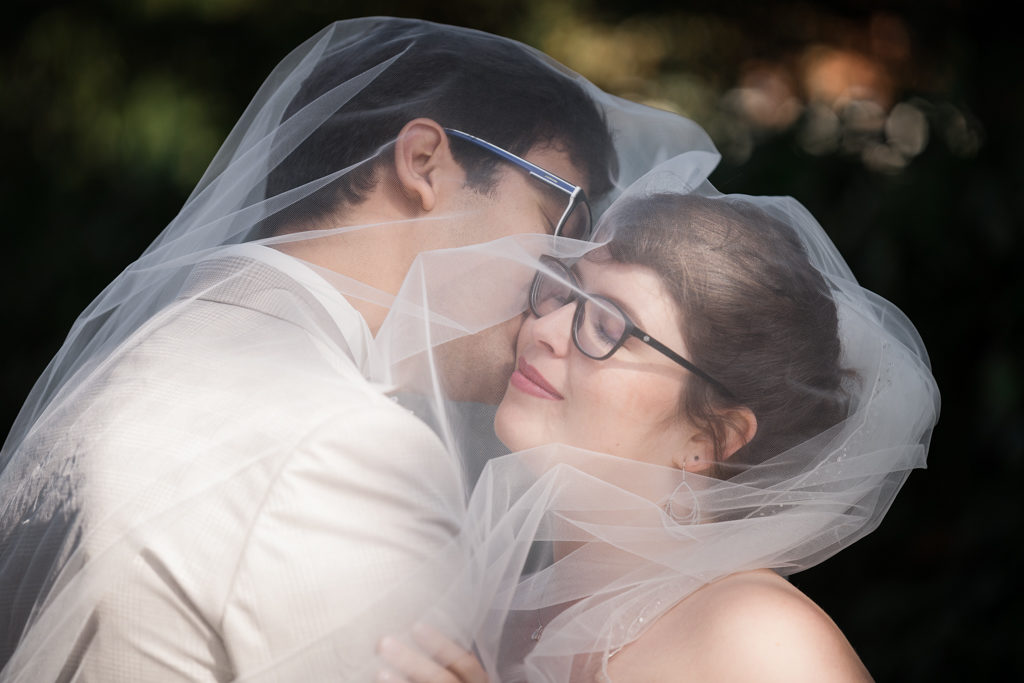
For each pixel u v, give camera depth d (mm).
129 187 4977
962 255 3150
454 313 1612
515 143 1707
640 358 1659
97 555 1275
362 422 1350
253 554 1277
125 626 1266
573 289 1682
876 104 3627
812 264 1752
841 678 1440
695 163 1915
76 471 1348
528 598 1658
